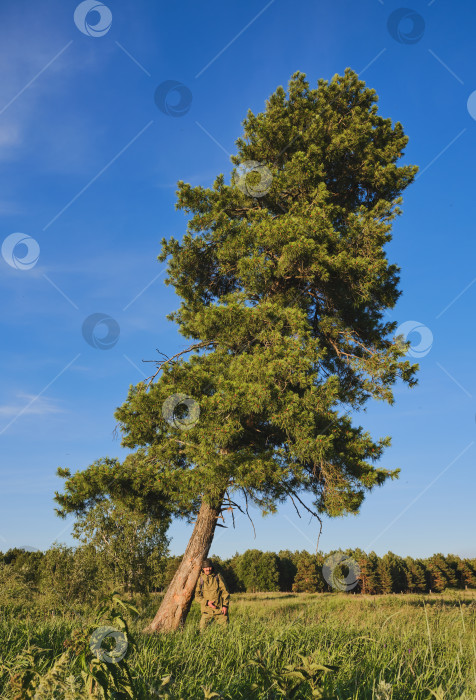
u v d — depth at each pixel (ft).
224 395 25.02
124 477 28.35
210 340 31.76
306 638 13.65
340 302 32.89
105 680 4.69
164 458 29.48
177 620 26.61
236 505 28.14
